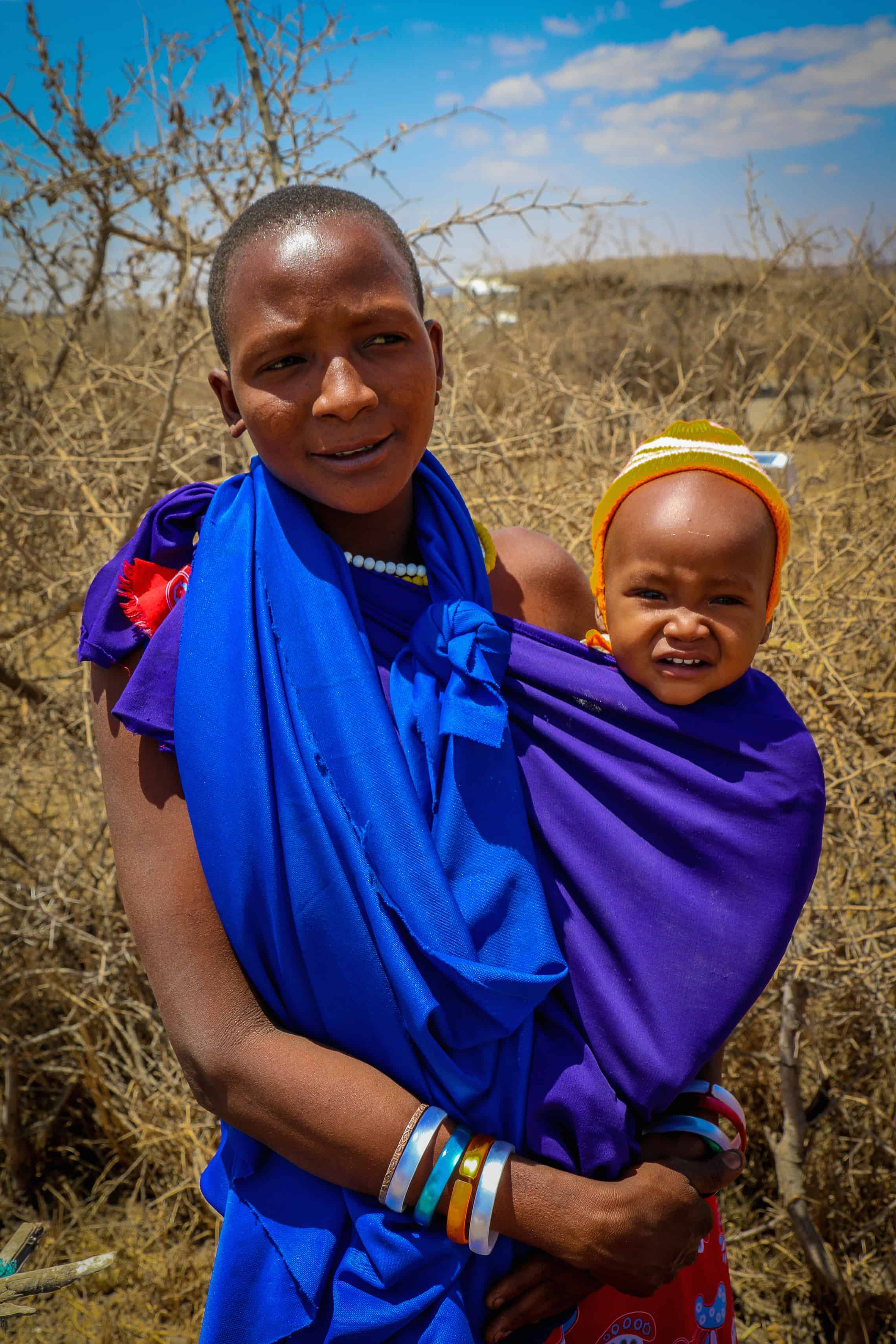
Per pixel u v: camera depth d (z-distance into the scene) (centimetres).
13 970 288
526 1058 117
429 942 108
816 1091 274
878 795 266
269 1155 120
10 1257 105
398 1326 111
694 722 126
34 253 346
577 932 123
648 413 337
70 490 299
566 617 146
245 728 112
